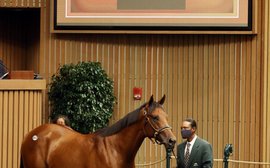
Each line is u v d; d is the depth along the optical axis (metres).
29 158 9.09
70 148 8.71
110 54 14.34
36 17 15.38
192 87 14.27
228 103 14.18
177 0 13.88
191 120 8.27
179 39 14.30
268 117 14.02
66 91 13.70
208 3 13.87
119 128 8.49
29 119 12.86
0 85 12.64
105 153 8.45
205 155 8.21
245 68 14.12
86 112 13.55
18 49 15.55
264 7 13.95
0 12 15.17
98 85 13.66
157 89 14.31
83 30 14.05
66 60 14.34
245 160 14.09
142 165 13.58
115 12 13.98
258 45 14.05
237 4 13.85
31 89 12.84
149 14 13.91
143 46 14.32
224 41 14.20
